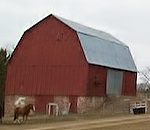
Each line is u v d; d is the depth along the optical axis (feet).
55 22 234.79
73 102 225.76
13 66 242.37
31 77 237.66
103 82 237.86
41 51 237.04
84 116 199.82
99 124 158.61
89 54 228.84
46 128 146.30
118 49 262.88
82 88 224.12
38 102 234.38
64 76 229.45
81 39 229.25
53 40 234.38
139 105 220.23
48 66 234.17
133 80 270.87
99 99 234.38
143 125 153.17
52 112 221.46
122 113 218.18
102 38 252.62
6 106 239.50
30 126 153.89
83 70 225.15
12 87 240.73
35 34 239.09
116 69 250.78
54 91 230.89
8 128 147.54
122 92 257.34
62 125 156.25
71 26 232.12
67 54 230.07
